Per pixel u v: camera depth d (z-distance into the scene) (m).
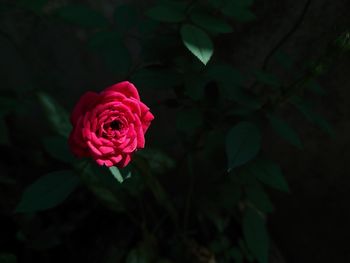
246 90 0.60
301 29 0.65
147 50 0.61
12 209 0.72
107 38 0.61
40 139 0.79
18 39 0.73
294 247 0.80
